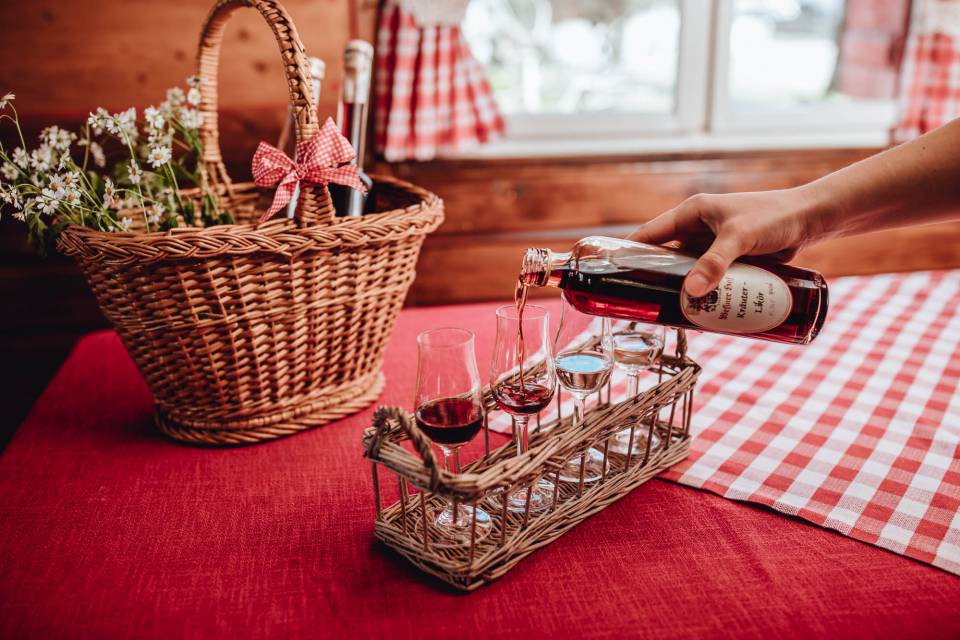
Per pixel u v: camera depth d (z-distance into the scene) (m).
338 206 1.19
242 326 0.93
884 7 2.71
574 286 0.86
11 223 2.29
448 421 0.76
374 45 2.34
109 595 0.72
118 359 1.32
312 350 1.01
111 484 0.92
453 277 2.61
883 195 0.85
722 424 1.02
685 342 0.95
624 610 0.68
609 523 0.81
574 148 2.60
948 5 2.53
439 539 0.75
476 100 2.46
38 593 0.72
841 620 0.67
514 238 2.60
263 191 1.28
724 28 2.61
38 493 0.90
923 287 1.55
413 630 0.67
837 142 2.73
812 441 0.97
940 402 1.06
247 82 2.24
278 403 1.02
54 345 2.42
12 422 2.43
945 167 0.84
